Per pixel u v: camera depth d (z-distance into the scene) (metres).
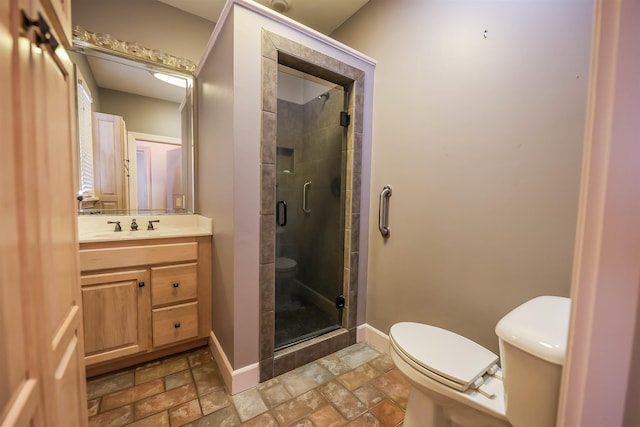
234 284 1.41
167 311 1.67
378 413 1.33
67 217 0.74
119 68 1.89
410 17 1.67
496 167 1.29
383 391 1.48
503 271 1.28
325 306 2.11
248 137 1.40
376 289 1.95
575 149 1.05
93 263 1.44
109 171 1.90
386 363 1.73
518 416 0.78
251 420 1.27
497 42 1.27
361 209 1.94
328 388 1.49
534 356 0.73
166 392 1.43
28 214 0.50
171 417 1.27
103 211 1.90
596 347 0.34
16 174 0.46
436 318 1.57
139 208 2.01
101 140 1.86
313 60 1.60
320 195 2.04
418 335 1.20
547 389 0.71
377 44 1.90
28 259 0.49
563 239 1.09
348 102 1.89
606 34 0.33
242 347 1.46
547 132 1.12
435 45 1.53
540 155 1.15
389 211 1.83
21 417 0.44
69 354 0.73
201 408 1.33
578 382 0.36
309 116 1.93
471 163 1.38
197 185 2.17
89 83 1.80
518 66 1.20
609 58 0.33
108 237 1.49
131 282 1.56
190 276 1.74
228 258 1.48
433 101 1.55
